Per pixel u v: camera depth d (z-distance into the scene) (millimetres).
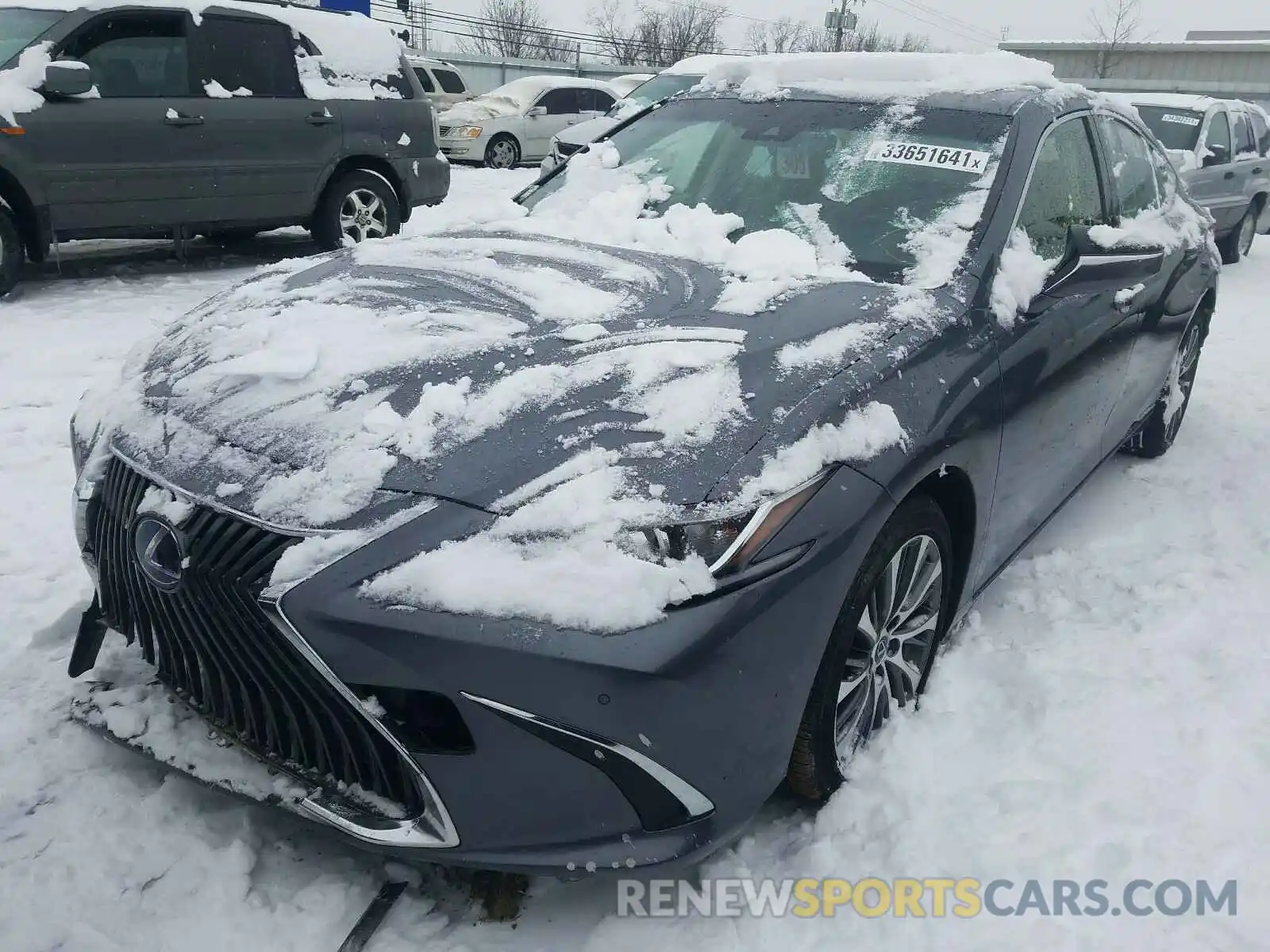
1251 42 30469
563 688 1684
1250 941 1985
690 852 1828
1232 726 2607
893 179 2938
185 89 7059
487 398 1996
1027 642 3010
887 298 2451
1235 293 9383
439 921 1990
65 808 2205
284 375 2127
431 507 1798
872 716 2381
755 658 1817
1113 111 3750
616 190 3328
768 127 3283
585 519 1763
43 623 2918
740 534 1796
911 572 2332
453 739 1743
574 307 2371
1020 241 2789
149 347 2600
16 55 6391
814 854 2168
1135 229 3502
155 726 2143
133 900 1992
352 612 1706
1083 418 3221
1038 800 2326
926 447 2164
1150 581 3393
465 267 2674
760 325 2264
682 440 1890
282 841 2168
